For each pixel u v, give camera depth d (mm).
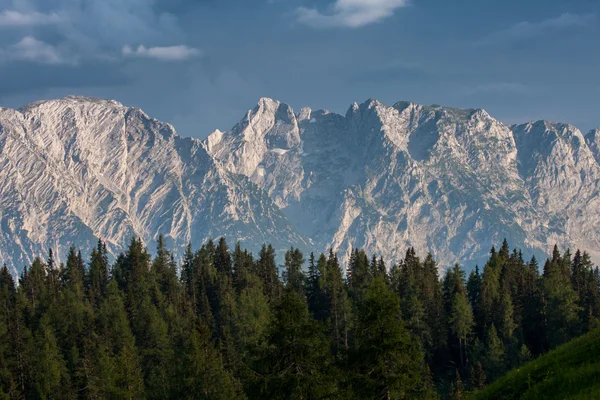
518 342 162750
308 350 67938
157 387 128750
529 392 55188
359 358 68938
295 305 69875
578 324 159250
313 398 66312
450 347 174625
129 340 150000
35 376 140375
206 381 107188
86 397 132125
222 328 164750
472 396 63906
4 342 146000
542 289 178500
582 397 48875
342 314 168875
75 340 159500
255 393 67625
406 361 67875
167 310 173250
